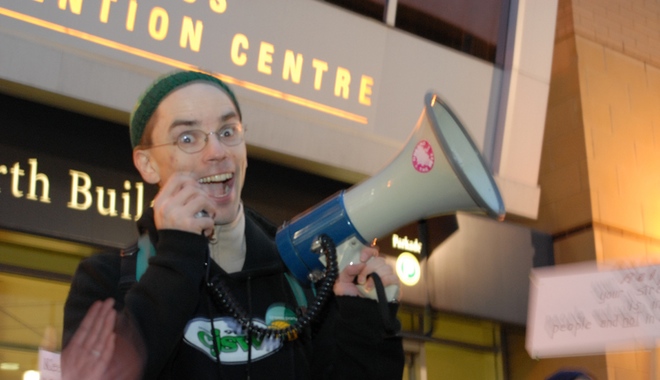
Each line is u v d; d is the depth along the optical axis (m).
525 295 7.46
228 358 2.06
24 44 5.31
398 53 6.98
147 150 2.20
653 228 8.03
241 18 6.16
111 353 1.90
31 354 5.63
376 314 2.11
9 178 5.29
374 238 2.19
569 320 3.64
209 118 2.16
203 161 2.13
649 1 8.88
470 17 7.44
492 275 7.32
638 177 8.09
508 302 7.36
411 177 2.14
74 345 1.94
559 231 7.89
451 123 2.26
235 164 2.17
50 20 5.42
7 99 5.45
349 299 2.12
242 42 6.16
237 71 6.14
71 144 5.58
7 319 5.61
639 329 3.53
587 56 8.17
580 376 4.20
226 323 2.09
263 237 2.26
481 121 7.44
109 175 5.65
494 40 7.57
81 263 2.15
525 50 7.55
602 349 3.66
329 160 6.54
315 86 6.52
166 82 2.19
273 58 6.30
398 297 2.19
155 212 2.01
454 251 7.14
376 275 2.12
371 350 2.12
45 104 5.55
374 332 2.11
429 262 6.96
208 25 6.01
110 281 2.10
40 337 5.66
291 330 2.10
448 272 7.07
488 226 7.43
